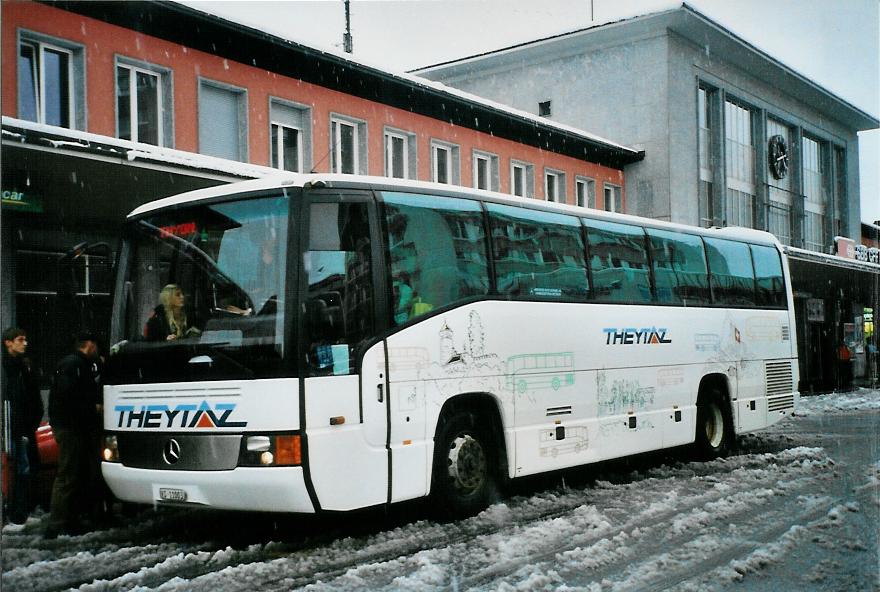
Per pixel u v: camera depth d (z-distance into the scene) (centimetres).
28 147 1113
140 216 856
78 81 1617
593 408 1091
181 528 885
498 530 846
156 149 1273
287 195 776
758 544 782
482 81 3712
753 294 1495
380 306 812
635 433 1165
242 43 1883
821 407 2427
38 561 751
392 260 836
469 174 2566
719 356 1373
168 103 1766
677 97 3297
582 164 3064
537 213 1059
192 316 790
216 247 796
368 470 775
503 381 951
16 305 1395
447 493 873
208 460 746
